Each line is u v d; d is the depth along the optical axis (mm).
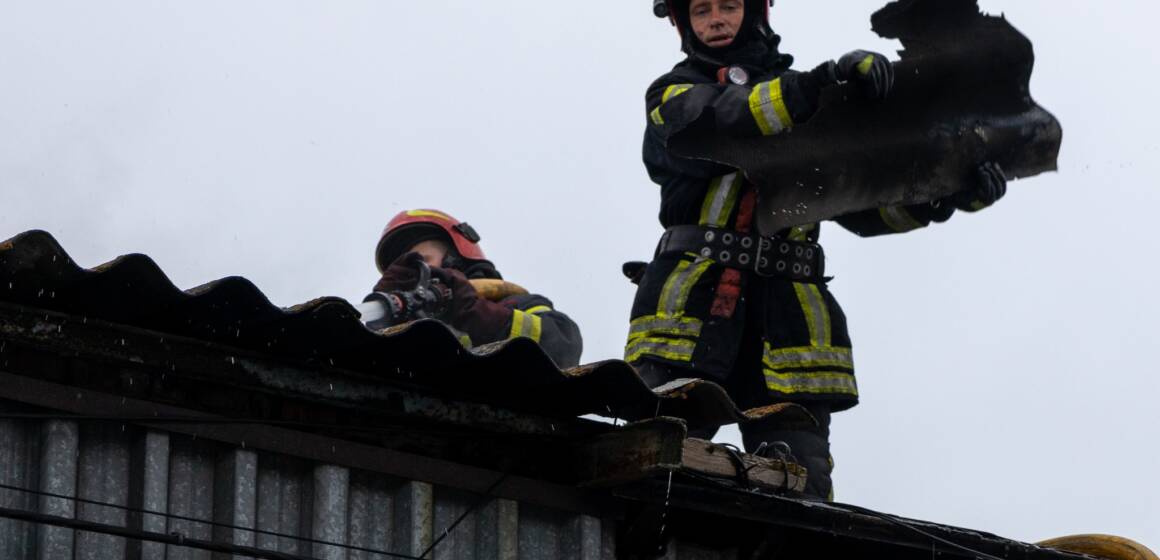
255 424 8914
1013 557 10383
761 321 11039
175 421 8688
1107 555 10875
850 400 11070
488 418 9508
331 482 9047
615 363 9211
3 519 8375
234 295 8492
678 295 11031
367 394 9211
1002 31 11094
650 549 9812
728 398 9680
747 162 10383
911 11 10898
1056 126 11297
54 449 8477
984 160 11078
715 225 11117
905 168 10781
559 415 9672
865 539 10125
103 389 8695
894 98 10750
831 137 10578
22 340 8445
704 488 9758
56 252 8156
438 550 9258
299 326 8750
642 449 9445
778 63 11359
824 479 10859
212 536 8766
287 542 8922
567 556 9617
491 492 9430
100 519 8531
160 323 8688
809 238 11281
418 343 8945
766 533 10211
